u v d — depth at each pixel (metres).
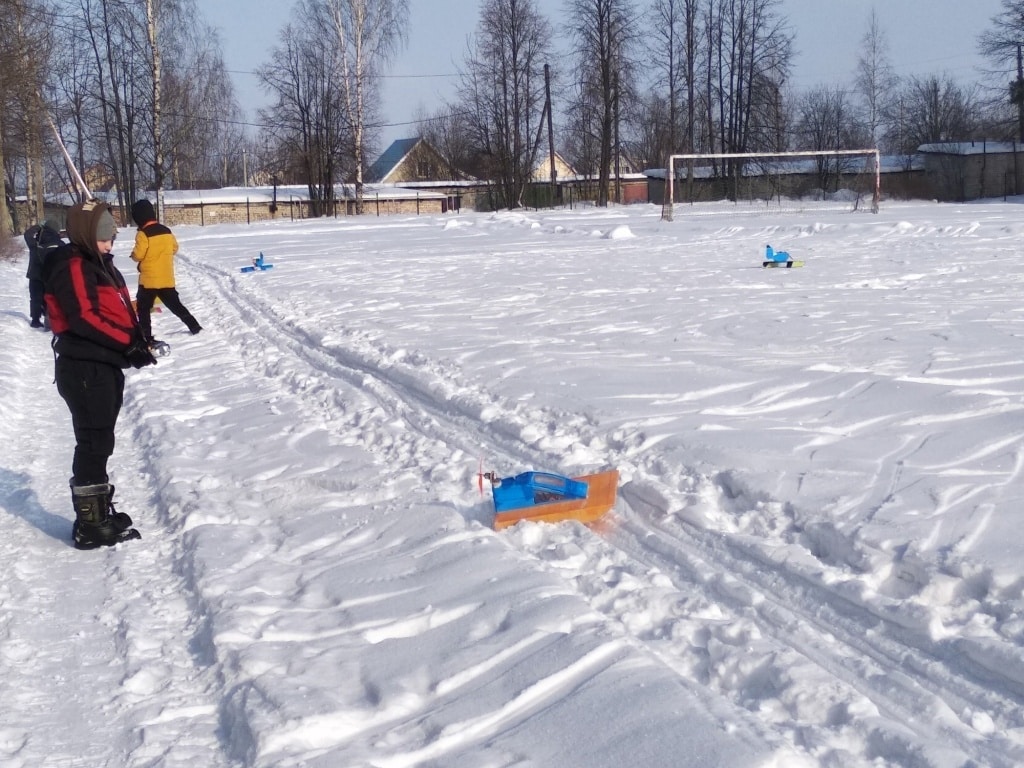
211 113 72.06
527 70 65.69
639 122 75.38
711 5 68.25
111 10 56.53
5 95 31.17
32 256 14.05
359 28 60.94
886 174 63.75
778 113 68.44
